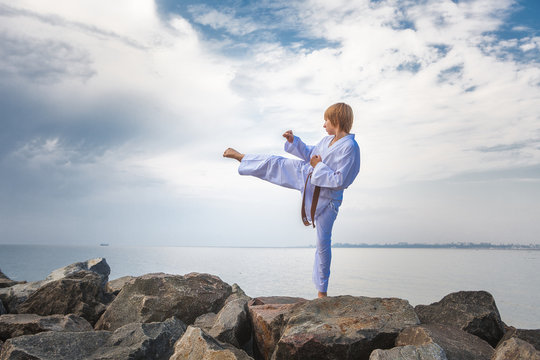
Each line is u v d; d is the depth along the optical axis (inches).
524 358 96.3
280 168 169.3
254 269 2682.1
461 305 154.9
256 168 172.4
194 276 209.6
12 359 122.3
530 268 3292.3
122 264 3137.3
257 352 150.8
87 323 179.8
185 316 185.3
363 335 121.2
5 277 278.8
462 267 3398.1
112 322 183.0
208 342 121.8
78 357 129.0
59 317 176.1
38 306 196.4
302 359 120.3
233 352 116.9
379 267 3216.0
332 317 133.0
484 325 145.5
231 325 150.5
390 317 131.4
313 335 121.2
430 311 158.4
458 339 119.5
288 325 131.0
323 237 163.6
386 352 104.9
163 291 190.4
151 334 143.8
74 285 201.2
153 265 3004.4
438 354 103.0
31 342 130.7
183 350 125.3
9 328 164.1
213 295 196.5
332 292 1389.0
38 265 2913.4
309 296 1218.0
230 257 5738.2
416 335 118.1
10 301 214.5
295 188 168.2
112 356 129.3
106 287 249.0
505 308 1164.5
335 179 152.3
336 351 118.6
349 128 167.3
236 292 217.0
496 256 7047.2
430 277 2202.3
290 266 3107.8
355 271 2650.1
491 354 113.0
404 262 4360.2
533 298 1366.9
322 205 161.3
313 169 158.4
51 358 124.8
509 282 1974.7
